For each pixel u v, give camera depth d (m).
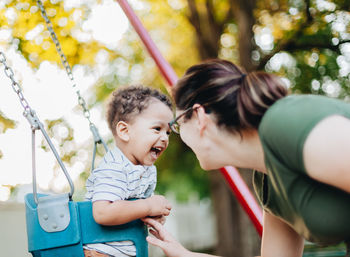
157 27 7.41
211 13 6.43
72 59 6.13
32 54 5.66
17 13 5.33
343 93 6.62
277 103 1.16
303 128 1.03
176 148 8.72
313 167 1.03
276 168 1.13
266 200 1.36
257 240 6.34
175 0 7.02
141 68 7.95
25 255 4.32
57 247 1.47
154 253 11.34
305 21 6.09
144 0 7.02
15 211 4.25
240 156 1.30
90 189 1.73
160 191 11.09
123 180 1.63
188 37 7.35
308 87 6.62
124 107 1.81
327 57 6.55
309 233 1.21
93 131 1.96
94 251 1.49
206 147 1.33
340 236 1.15
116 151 1.75
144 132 1.76
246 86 1.23
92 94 7.85
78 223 1.49
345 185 1.01
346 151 0.98
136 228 1.58
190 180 10.11
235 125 1.25
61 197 1.48
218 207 6.54
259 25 6.56
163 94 1.89
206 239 14.89
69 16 5.71
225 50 7.22
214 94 1.26
